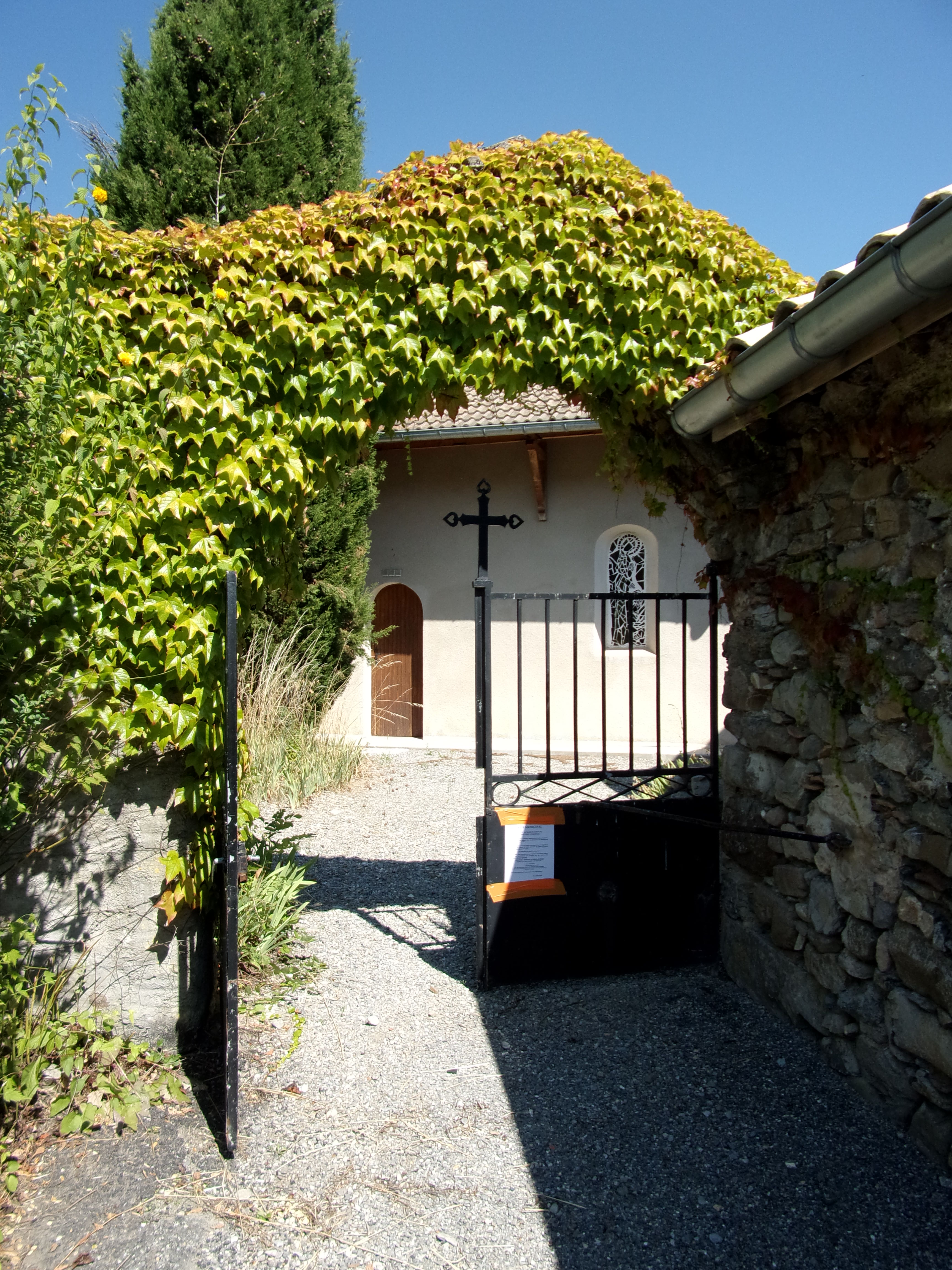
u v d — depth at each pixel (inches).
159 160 340.8
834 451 108.1
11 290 95.3
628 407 125.5
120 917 111.2
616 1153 94.7
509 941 137.3
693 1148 95.2
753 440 118.3
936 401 87.9
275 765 264.5
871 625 100.3
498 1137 98.0
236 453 109.5
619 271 115.8
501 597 137.6
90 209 97.7
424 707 382.0
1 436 89.4
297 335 109.7
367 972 142.3
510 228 113.4
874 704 100.0
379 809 258.1
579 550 361.1
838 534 107.7
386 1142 97.1
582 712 361.1
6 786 101.5
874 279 78.3
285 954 146.9
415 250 112.7
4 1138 93.3
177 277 111.2
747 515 131.3
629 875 141.1
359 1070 112.3
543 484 359.9
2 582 91.2
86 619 102.9
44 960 108.7
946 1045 87.9
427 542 379.6
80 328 103.0
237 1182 90.0
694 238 118.0
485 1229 83.6
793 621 117.6
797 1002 117.6
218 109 343.9
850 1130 97.2
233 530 110.6
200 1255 79.9
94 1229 82.8
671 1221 84.3
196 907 114.5
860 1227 82.7
